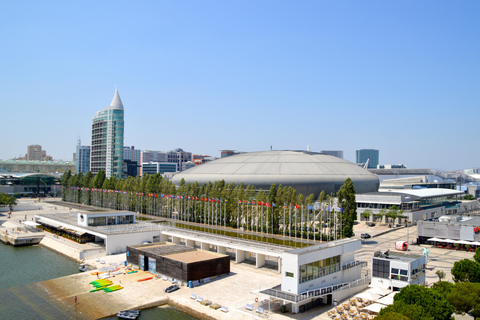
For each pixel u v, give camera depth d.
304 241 112.31
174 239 117.75
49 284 83.31
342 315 61.81
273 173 189.62
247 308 67.25
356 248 81.00
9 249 124.00
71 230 128.75
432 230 119.75
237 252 99.81
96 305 70.81
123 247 113.50
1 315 66.38
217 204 147.62
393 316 46.00
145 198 187.12
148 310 69.38
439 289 60.12
